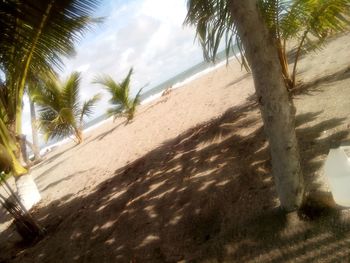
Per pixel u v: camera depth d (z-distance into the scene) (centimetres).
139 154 745
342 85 454
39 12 318
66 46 416
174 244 298
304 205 241
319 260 199
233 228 272
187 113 914
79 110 1548
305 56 739
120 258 327
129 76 1369
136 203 444
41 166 1588
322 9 420
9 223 714
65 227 504
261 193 296
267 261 220
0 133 499
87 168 934
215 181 371
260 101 223
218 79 1260
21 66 454
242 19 208
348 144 237
